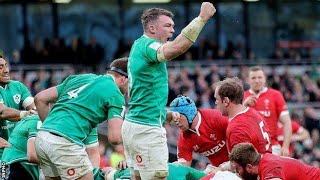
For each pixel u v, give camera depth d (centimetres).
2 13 5097
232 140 1973
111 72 1875
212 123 2067
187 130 2080
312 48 5391
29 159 1919
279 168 1864
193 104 2067
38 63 4853
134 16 5272
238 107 1991
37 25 5134
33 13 5131
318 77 4828
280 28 5384
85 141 2016
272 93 2636
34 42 5044
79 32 5209
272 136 2636
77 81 1845
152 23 1747
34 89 4275
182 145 2114
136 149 1752
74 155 1797
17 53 4706
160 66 1747
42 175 2003
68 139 1792
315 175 1925
